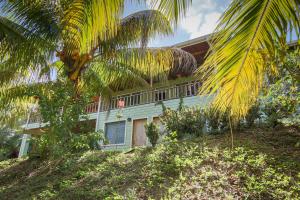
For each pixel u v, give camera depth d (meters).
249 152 5.50
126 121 13.45
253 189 4.23
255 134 6.68
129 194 4.96
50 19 6.38
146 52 8.01
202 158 5.72
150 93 13.23
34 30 6.44
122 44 7.65
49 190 6.21
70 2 5.63
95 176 6.43
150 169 5.97
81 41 6.57
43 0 6.13
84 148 9.14
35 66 7.10
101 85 9.79
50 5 6.20
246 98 2.54
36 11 6.18
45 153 8.88
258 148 5.69
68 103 7.61
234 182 4.55
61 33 6.39
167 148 6.86
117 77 9.38
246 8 2.08
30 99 9.28
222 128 7.50
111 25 4.52
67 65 7.67
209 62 2.30
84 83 9.17
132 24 7.35
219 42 2.21
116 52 7.92
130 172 6.16
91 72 9.33
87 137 7.72
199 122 7.97
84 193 5.45
